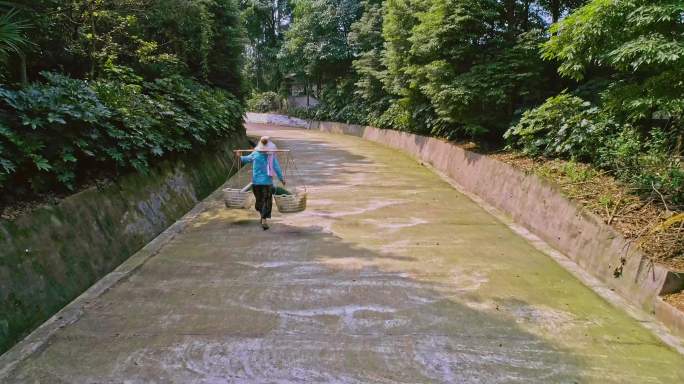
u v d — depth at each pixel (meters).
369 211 6.51
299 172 9.96
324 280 3.97
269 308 3.43
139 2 7.60
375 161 11.78
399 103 12.88
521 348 2.88
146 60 8.60
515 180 6.26
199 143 7.66
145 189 5.47
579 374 2.61
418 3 10.53
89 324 3.16
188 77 10.93
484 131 8.40
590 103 6.34
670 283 3.28
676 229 3.78
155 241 5.02
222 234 5.35
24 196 3.72
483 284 3.91
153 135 5.61
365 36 17.84
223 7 12.90
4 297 2.93
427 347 2.89
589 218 4.36
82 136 4.43
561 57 4.35
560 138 6.20
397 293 3.71
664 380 2.56
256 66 33.72
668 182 4.34
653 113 5.82
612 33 3.81
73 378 2.55
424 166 10.97
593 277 4.08
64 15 6.43
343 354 2.80
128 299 3.57
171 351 2.82
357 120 20.36
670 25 3.60
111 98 5.29
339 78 22.98
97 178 4.71
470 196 7.60
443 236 5.32
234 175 9.51
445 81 8.91
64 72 6.79
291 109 30.27
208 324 3.17
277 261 4.45
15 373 2.59
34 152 3.79
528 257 4.61
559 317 3.31
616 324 3.21
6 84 4.71
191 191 6.87
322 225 5.75
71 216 3.94
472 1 8.45
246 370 2.63
